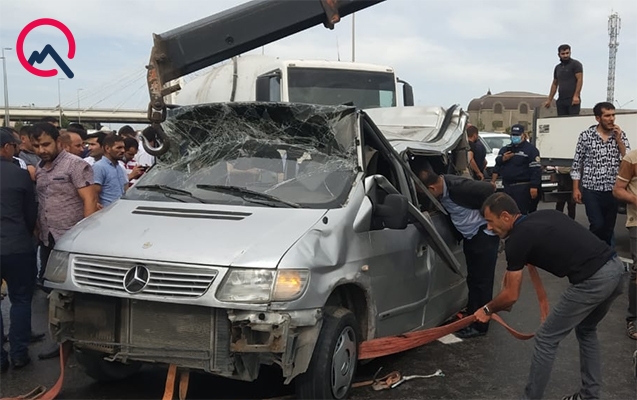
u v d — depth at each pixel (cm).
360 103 1003
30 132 545
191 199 446
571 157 1109
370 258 430
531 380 415
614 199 755
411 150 548
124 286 374
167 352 371
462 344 566
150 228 403
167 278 365
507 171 956
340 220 413
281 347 353
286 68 963
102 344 389
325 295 378
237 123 500
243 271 358
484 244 567
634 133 1009
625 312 670
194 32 463
